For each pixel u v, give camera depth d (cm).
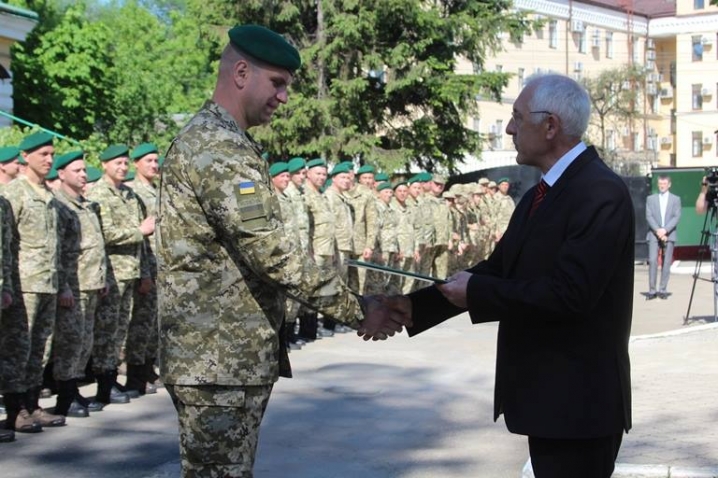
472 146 2627
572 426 368
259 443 703
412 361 1074
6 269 721
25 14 1722
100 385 853
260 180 377
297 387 914
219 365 375
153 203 944
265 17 2431
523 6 4519
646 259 2622
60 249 794
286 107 2364
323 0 2384
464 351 1149
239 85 390
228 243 379
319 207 1291
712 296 1855
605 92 4412
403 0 2306
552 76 385
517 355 380
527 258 379
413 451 683
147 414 820
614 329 374
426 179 1848
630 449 644
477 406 834
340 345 1207
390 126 2583
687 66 5444
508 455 672
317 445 699
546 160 386
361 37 2359
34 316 754
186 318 378
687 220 2612
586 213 364
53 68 2472
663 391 853
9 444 710
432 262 1866
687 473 574
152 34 4816
